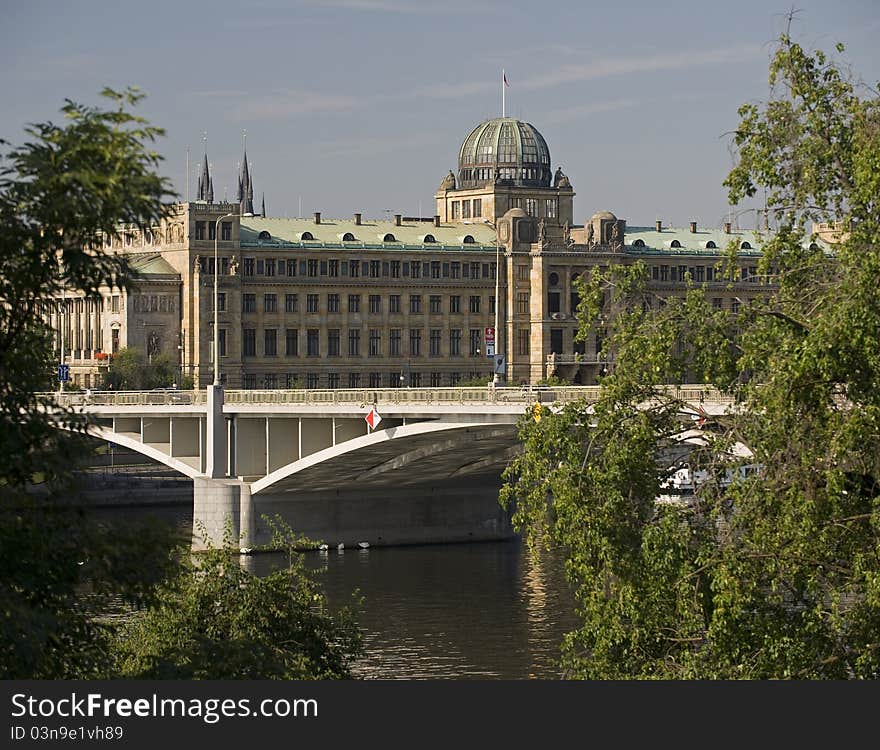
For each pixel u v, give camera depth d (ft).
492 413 428.56
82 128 136.77
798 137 187.73
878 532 171.63
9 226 136.15
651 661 186.80
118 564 148.87
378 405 464.65
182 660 184.85
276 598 224.53
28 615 136.26
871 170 175.01
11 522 144.25
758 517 176.14
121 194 135.13
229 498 517.96
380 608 396.16
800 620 178.81
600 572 191.11
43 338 145.48
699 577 182.29
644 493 189.88
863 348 167.22
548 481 194.39
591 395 399.85
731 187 191.72
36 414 143.02
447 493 549.13
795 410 174.40
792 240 190.29
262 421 524.52
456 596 414.82
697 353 189.57
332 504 531.91
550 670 318.24
